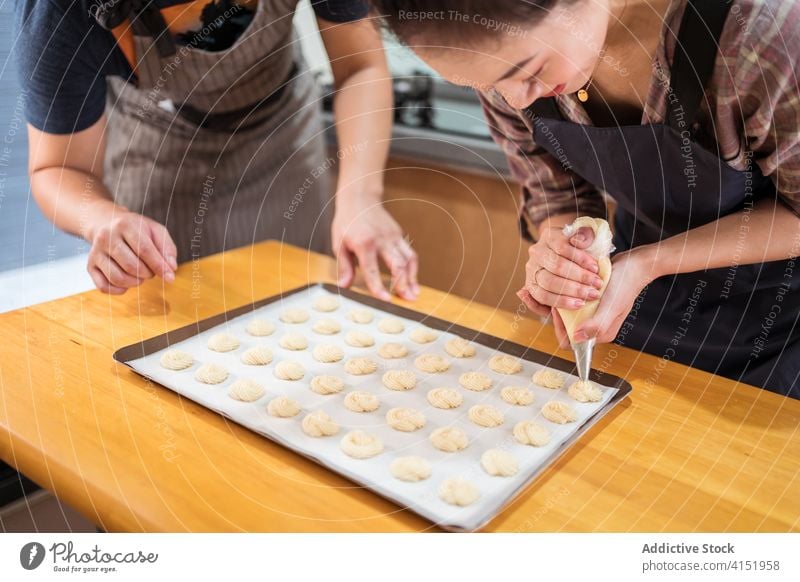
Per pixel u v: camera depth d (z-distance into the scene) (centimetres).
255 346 91
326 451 69
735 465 70
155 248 102
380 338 96
